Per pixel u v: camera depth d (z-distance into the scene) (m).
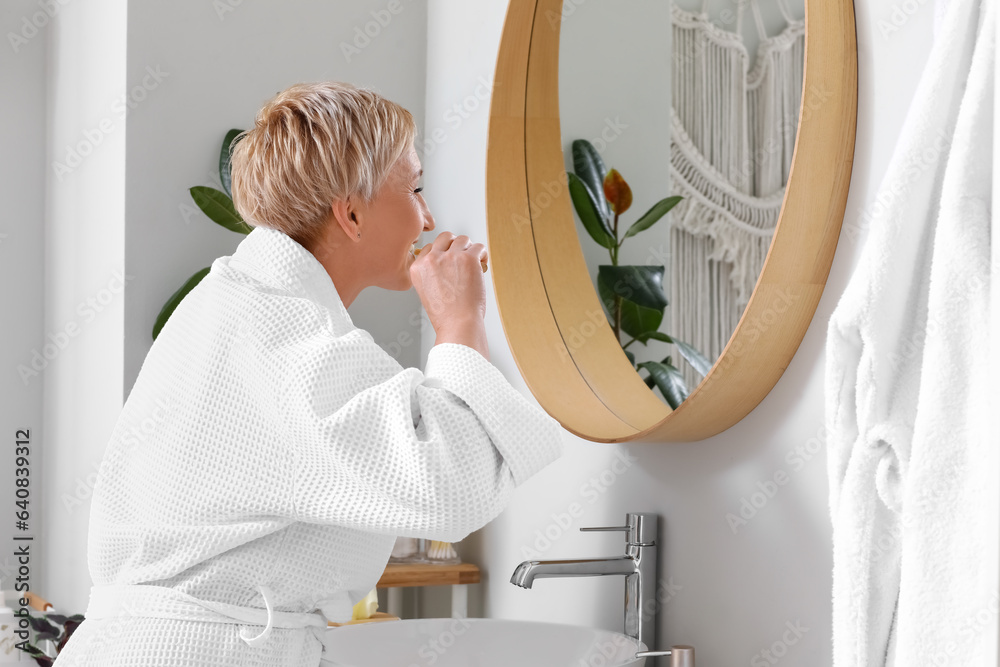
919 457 0.65
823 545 0.96
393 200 1.01
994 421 0.60
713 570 1.12
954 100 0.70
